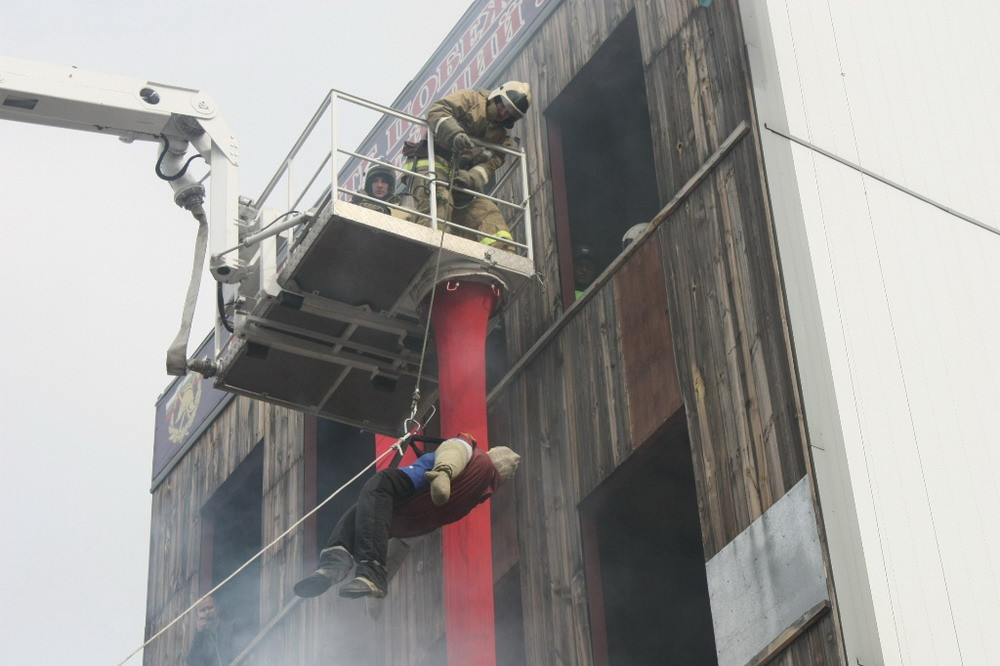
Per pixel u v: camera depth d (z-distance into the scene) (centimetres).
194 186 1628
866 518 1240
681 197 1523
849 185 1452
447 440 1262
